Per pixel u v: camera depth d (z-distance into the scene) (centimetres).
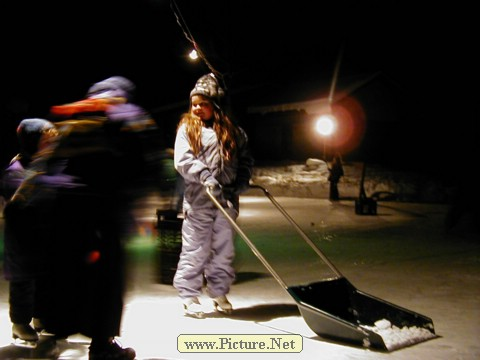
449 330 436
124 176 344
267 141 2578
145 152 350
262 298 540
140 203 358
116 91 354
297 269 674
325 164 2144
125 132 346
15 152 2062
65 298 336
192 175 450
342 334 401
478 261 722
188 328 438
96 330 331
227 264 479
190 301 472
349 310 455
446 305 510
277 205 480
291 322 457
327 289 450
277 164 2338
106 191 338
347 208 1466
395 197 1714
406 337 407
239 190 484
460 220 1147
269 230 1020
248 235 955
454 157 1989
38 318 371
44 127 384
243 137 489
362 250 809
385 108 2383
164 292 558
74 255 335
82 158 340
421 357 375
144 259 732
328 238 927
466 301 524
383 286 585
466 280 612
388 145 2408
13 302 385
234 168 484
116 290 336
